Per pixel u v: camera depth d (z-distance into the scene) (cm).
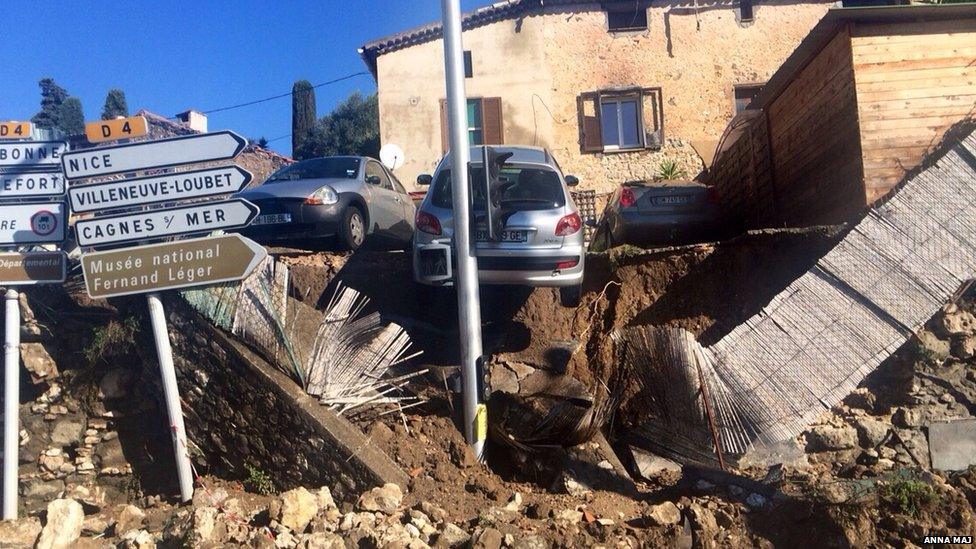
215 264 898
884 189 1072
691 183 1451
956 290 929
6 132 954
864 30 1099
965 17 1098
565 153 2408
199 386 907
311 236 1239
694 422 877
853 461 892
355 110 3781
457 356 1035
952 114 1084
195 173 924
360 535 708
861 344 897
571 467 868
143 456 937
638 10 2445
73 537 762
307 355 886
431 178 1200
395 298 1160
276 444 862
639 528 757
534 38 2422
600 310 1127
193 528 699
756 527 770
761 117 1450
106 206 930
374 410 899
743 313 1079
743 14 2439
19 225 941
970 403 908
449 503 809
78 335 969
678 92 2420
